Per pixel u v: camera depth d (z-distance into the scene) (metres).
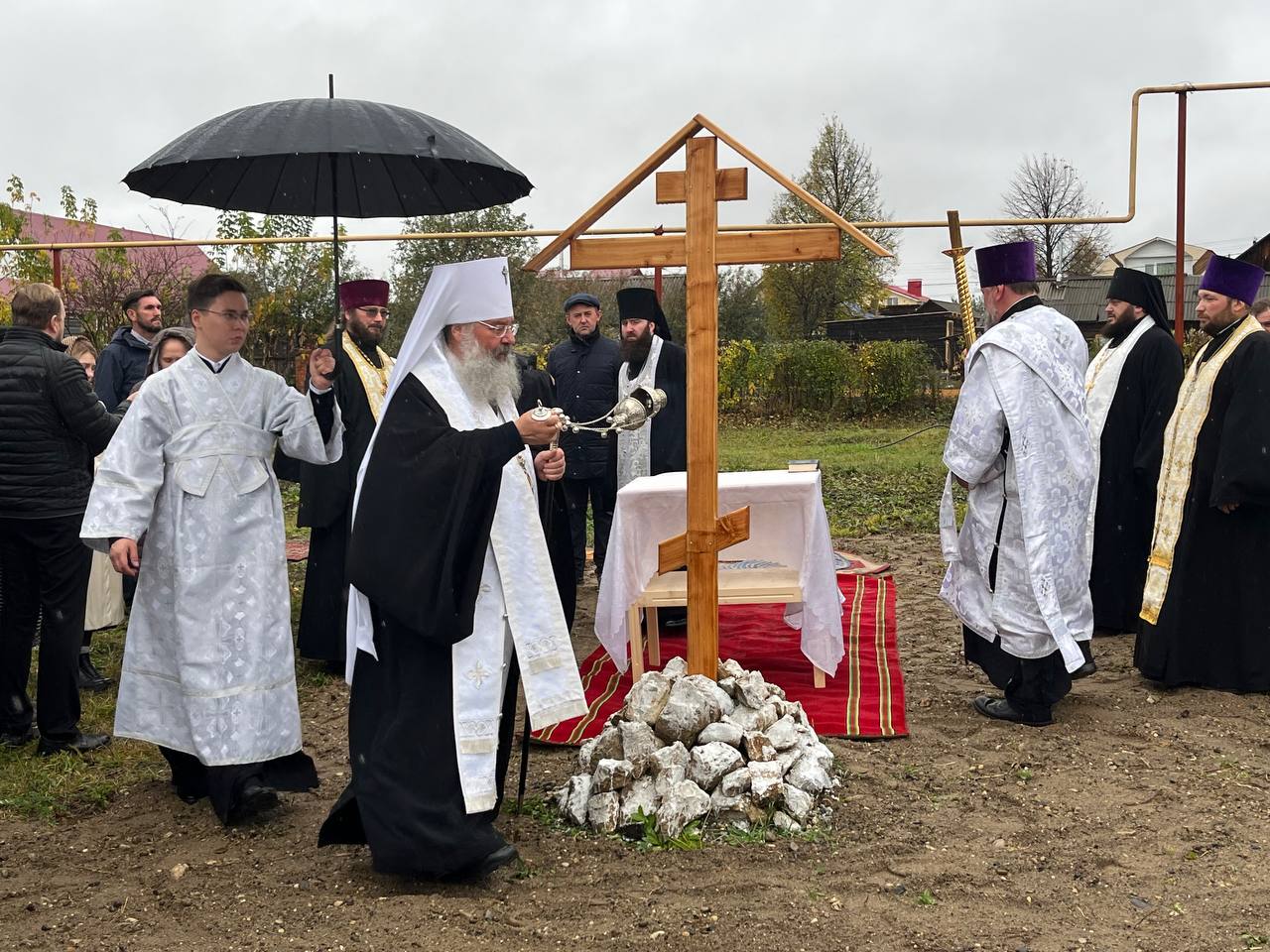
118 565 4.17
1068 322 5.36
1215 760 4.79
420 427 3.70
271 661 4.39
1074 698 5.67
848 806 4.31
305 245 16.48
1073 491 5.23
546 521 4.26
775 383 23.22
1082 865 3.79
